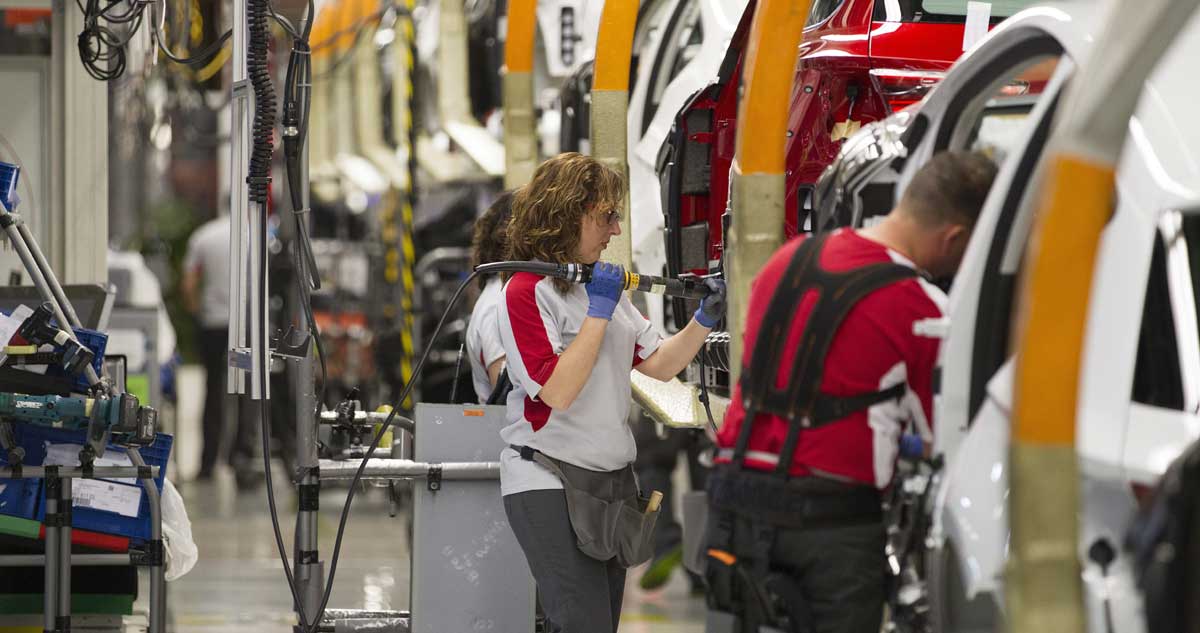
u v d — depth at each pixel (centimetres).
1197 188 852
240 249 1405
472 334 1533
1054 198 732
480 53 3631
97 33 1798
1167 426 836
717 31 1956
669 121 1995
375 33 4316
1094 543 823
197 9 2227
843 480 968
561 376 1189
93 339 1452
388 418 1356
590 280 1209
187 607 2308
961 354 948
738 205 1272
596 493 1230
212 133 4475
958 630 911
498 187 3534
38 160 2200
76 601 1711
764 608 979
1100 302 862
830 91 1500
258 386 1377
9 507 1479
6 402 1346
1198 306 865
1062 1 974
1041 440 745
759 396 995
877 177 1196
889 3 1545
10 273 2170
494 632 1445
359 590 2422
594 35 2417
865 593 967
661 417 1608
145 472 1434
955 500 916
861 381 962
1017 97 1088
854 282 969
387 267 3897
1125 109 713
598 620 1226
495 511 1448
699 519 1106
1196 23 907
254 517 3516
